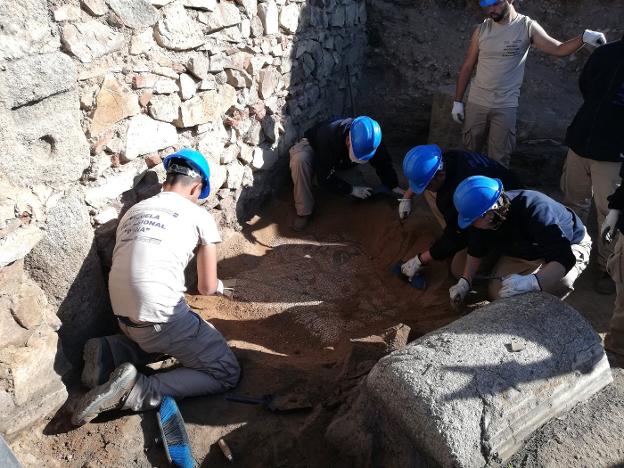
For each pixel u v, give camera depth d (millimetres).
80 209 2670
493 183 2859
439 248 3418
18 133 2271
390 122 6004
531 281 2762
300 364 2957
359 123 3887
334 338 3295
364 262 4074
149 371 2812
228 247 4035
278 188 4723
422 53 5926
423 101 5828
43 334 2436
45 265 2512
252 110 4070
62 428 2432
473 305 3441
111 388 2369
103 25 2650
